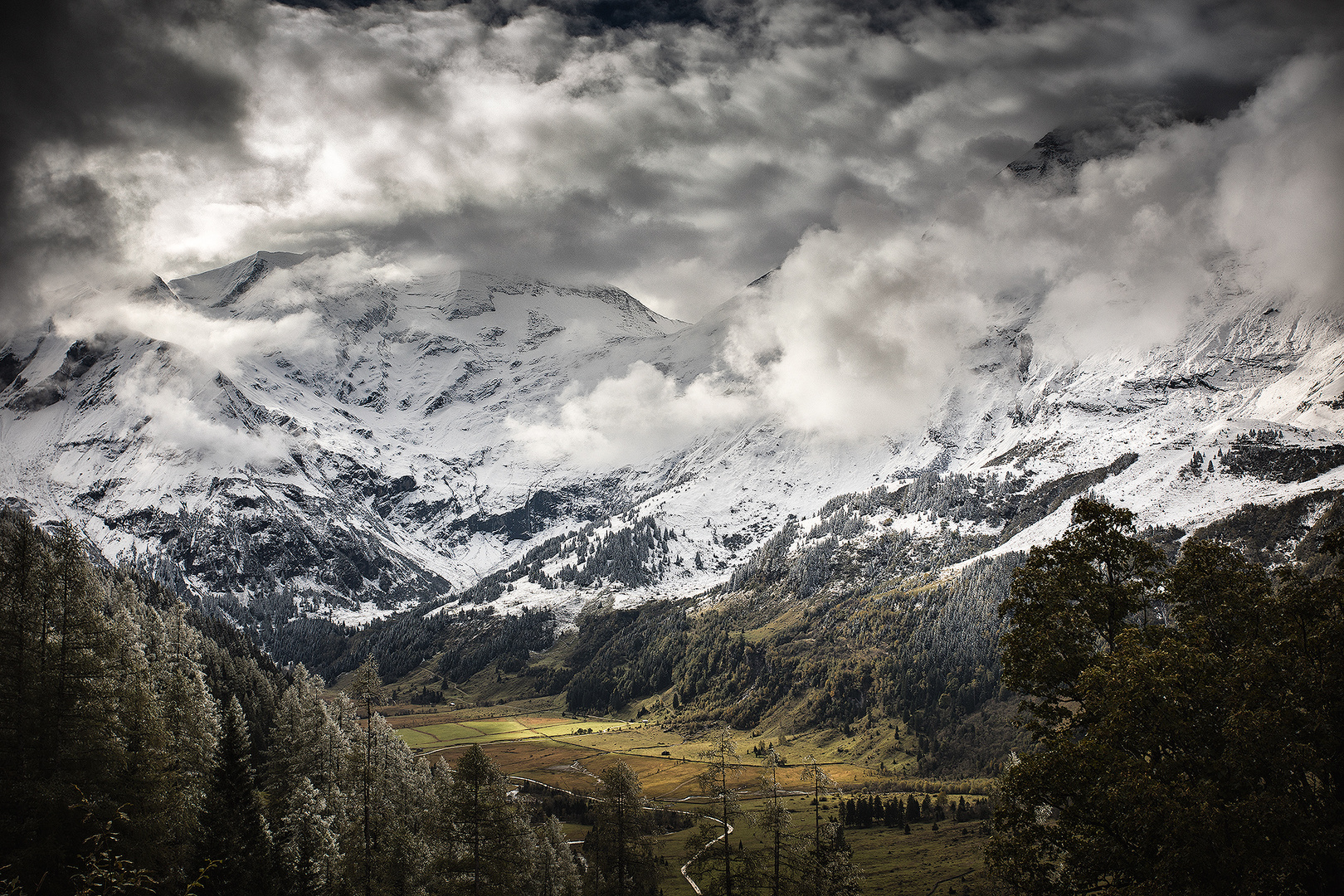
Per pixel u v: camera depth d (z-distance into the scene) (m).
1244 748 35.91
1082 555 49.25
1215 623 44.38
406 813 116.00
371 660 100.75
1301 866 33.19
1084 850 40.47
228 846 79.00
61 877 58.75
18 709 68.56
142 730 80.50
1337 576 39.62
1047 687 48.81
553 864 106.56
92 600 82.50
